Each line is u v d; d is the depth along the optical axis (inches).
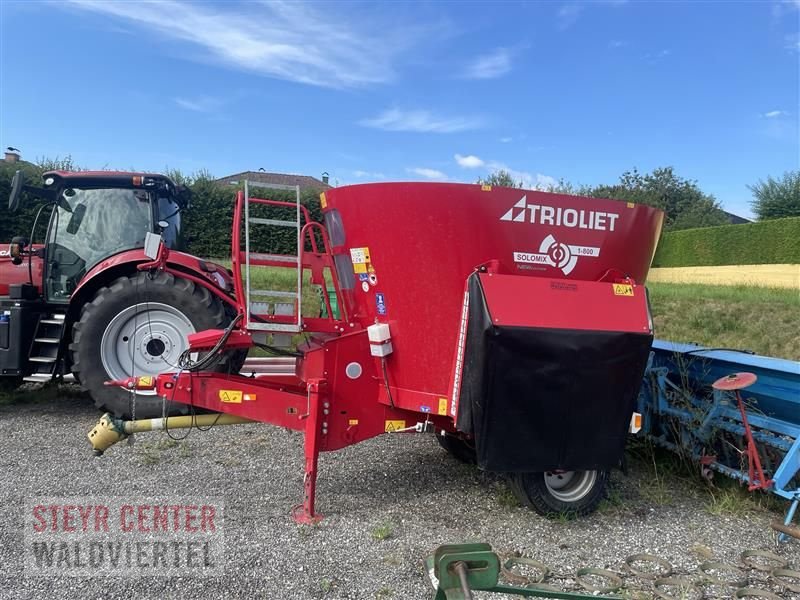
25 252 255.4
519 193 139.4
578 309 139.1
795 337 420.8
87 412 231.1
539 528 145.3
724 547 139.0
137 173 250.7
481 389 132.5
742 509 158.2
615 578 120.2
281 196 473.7
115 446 191.8
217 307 220.8
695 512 159.0
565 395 135.8
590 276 148.6
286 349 177.0
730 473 161.9
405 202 141.3
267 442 201.2
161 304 216.5
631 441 196.7
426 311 145.9
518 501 157.6
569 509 150.7
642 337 140.0
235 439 203.2
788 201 1213.1
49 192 254.2
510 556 128.3
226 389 153.6
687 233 1101.1
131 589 112.7
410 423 158.1
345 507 152.9
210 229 759.7
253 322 156.6
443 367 146.6
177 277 221.5
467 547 67.1
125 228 247.4
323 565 123.3
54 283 242.5
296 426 154.5
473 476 177.3
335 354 151.3
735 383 147.6
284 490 162.9
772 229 909.2
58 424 214.8
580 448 139.9
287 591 113.7
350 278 159.9
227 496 157.4
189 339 159.2
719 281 882.1
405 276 146.3
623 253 151.0
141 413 211.9
